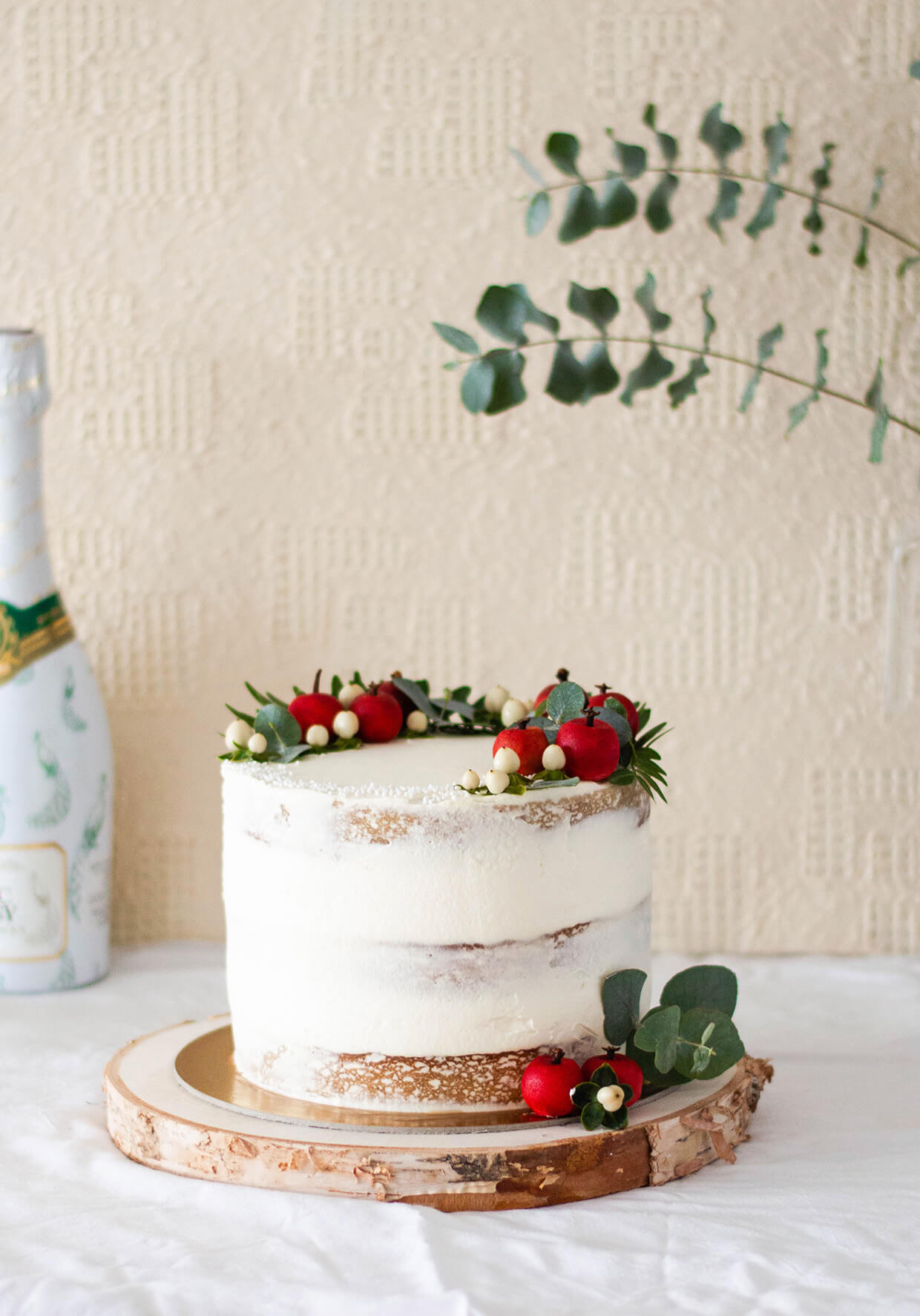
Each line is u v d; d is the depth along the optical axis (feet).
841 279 4.57
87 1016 4.22
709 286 4.58
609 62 4.56
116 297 4.64
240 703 4.69
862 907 4.67
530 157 4.58
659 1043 3.52
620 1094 3.44
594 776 3.53
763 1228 3.38
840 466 4.60
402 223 4.60
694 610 4.64
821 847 4.66
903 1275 3.27
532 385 4.61
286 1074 3.57
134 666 4.70
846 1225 3.38
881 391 4.15
